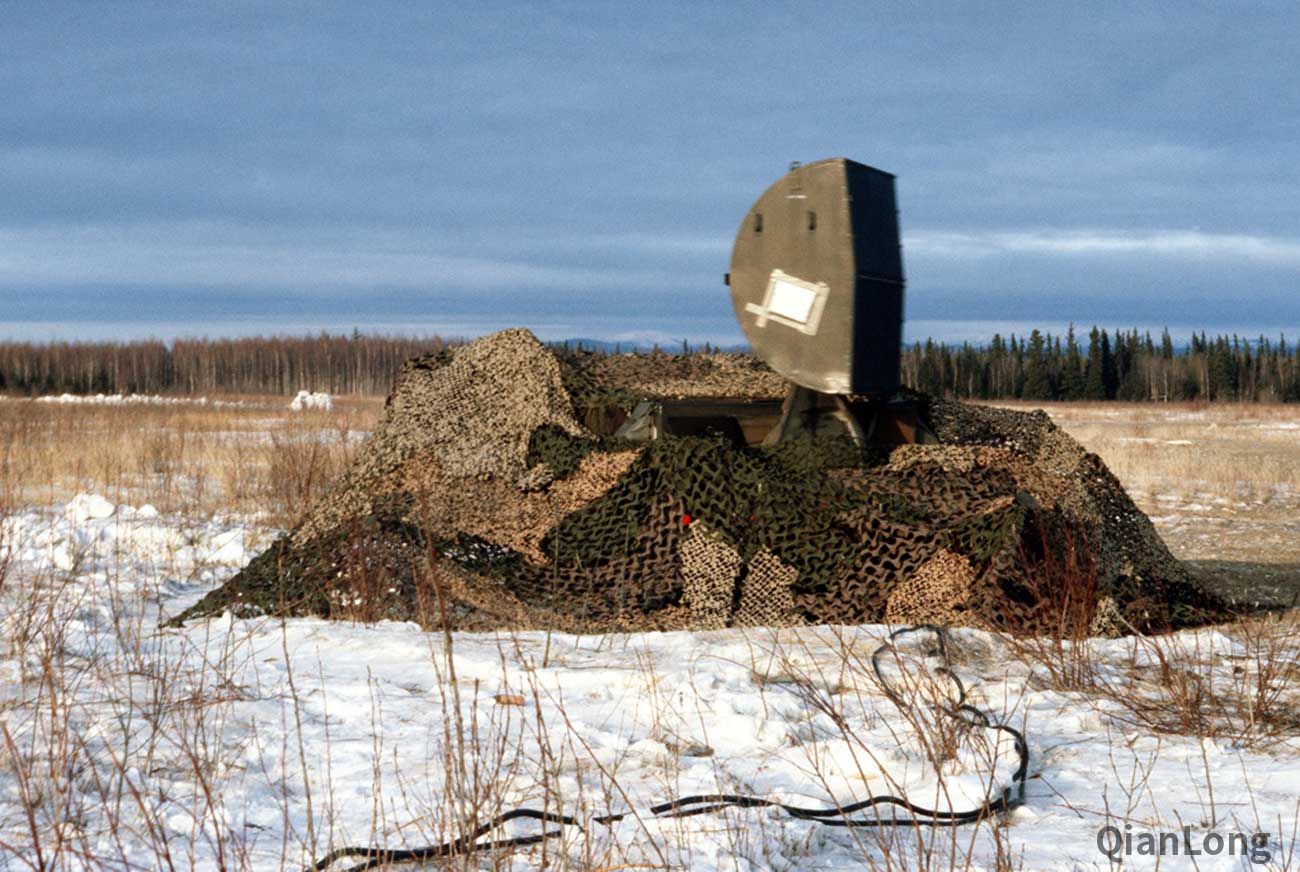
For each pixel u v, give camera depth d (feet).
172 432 94.07
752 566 26.61
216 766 16.46
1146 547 29.94
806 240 27.25
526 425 29.91
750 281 28.37
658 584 26.66
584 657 23.36
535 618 26.13
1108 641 25.30
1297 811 14.92
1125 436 123.03
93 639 24.53
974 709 18.38
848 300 26.58
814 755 17.12
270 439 83.97
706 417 30.48
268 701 19.84
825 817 14.80
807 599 26.37
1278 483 68.39
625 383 32.96
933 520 26.84
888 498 27.25
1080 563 26.96
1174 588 29.48
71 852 13.23
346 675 21.84
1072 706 20.17
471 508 28.81
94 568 34.47
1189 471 72.38
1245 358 367.66
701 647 23.88
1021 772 15.99
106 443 74.02
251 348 396.37
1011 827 14.66
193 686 20.62
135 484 57.57
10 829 14.16
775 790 15.84
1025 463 29.09
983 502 27.12
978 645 24.21
